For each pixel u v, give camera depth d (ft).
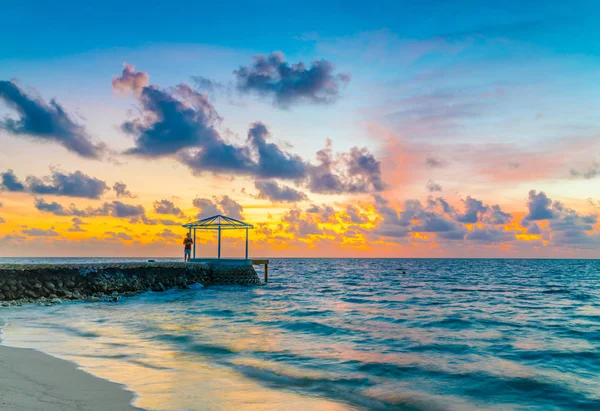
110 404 29.89
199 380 39.58
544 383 42.11
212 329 70.59
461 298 136.15
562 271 393.70
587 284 216.13
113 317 83.25
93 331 65.98
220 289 160.56
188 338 62.03
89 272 125.49
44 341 54.90
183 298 127.03
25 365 38.75
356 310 100.37
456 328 73.77
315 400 36.06
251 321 80.33
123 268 139.03
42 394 30.48
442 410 35.09
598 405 36.60
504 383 42.11
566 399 38.04
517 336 66.44
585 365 49.47
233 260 177.06
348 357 51.55
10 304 97.96
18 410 26.32
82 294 117.60
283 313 93.30
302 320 81.82
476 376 44.27
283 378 42.52
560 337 65.92
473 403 36.78
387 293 156.04
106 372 39.70
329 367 46.93
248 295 141.49
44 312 88.17
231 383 39.50
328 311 97.76
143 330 68.08
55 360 41.81
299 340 62.08
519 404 36.70
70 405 28.50
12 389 30.89
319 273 348.18
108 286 125.90
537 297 141.38
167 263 156.46
